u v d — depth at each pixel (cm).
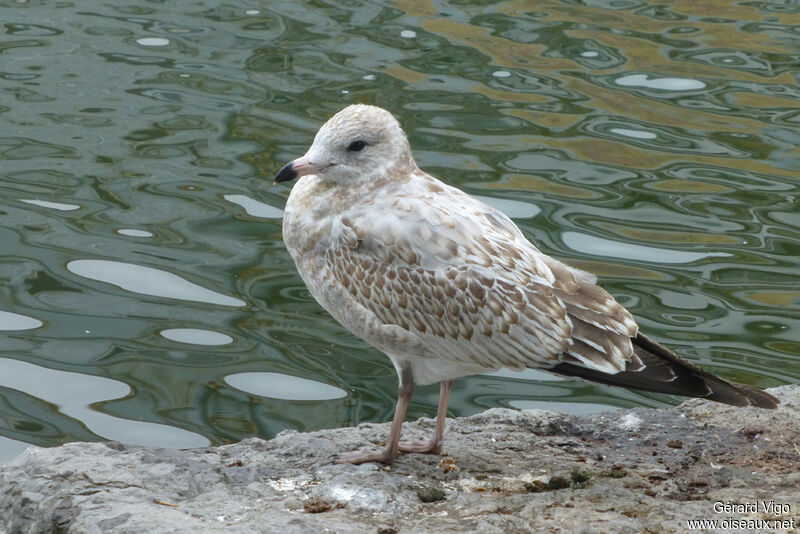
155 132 1560
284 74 1711
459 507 710
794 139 1554
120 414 1061
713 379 736
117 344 1162
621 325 742
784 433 838
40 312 1208
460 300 748
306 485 745
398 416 788
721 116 1616
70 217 1375
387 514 701
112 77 1702
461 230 756
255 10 1961
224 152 1510
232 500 715
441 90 1666
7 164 1479
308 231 789
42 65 1741
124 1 1994
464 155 1495
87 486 732
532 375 1147
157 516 681
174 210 1397
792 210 1389
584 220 1366
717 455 813
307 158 777
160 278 1271
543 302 742
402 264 760
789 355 1130
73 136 1546
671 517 688
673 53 1802
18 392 1087
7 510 738
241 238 1348
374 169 779
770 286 1245
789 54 1797
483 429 865
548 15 1947
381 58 1767
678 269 1280
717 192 1430
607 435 855
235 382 1112
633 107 1634
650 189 1431
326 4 1988
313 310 1234
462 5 1986
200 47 1808
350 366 1143
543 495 723
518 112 1609
